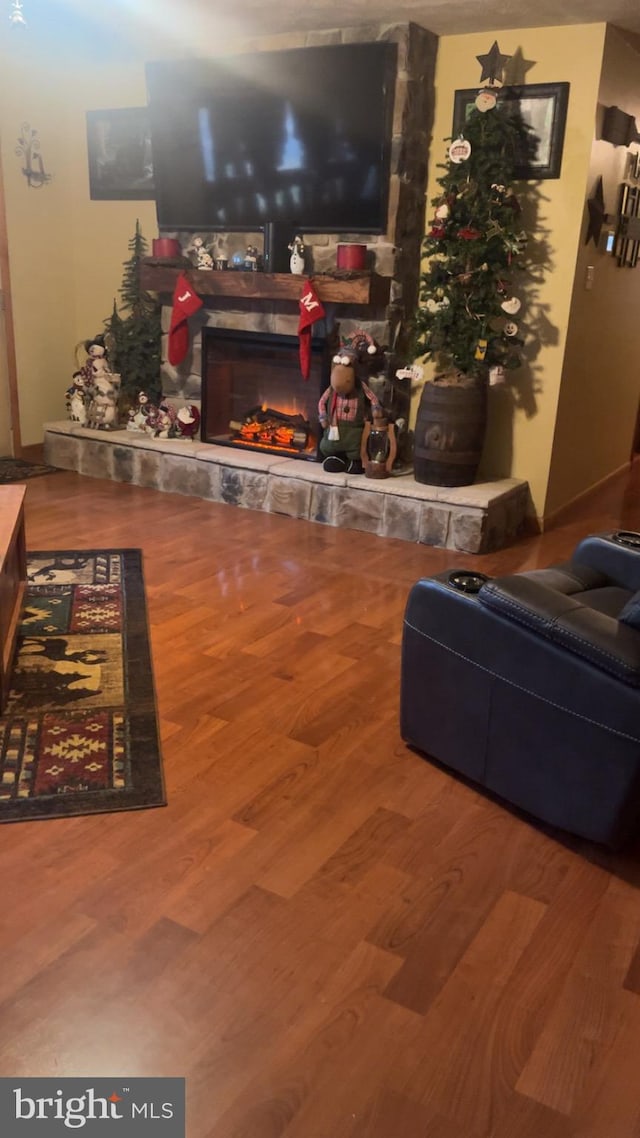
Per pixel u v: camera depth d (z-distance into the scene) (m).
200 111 4.84
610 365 5.23
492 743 2.22
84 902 1.86
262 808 2.22
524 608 2.05
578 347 4.61
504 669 2.13
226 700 2.75
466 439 4.33
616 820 1.97
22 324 5.67
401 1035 1.58
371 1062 1.52
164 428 5.29
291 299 4.68
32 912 1.83
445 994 1.67
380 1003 1.64
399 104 4.25
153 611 3.40
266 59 4.54
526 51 4.17
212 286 4.92
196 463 4.98
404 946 1.78
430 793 2.32
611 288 4.92
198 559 4.01
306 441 5.04
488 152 4.07
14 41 5.12
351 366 4.44
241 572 3.87
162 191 5.16
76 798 2.21
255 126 4.68
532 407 4.57
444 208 4.10
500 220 4.10
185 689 2.80
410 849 2.09
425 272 4.61
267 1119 1.41
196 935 1.79
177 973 1.69
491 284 4.17
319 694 2.81
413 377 4.41
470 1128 1.41
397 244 4.50
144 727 2.57
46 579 3.68
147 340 5.47
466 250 4.06
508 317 4.29
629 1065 1.54
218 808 2.21
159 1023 1.57
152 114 5.03
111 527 4.43
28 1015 1.58
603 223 4.55
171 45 4.83
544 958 1.77
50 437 5.56
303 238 4.75
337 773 2.38
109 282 5.85
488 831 2.17
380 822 2.18
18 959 1.70
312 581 3.79
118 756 2.40
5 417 5.72
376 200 4.42
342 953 1.76
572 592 2.43
